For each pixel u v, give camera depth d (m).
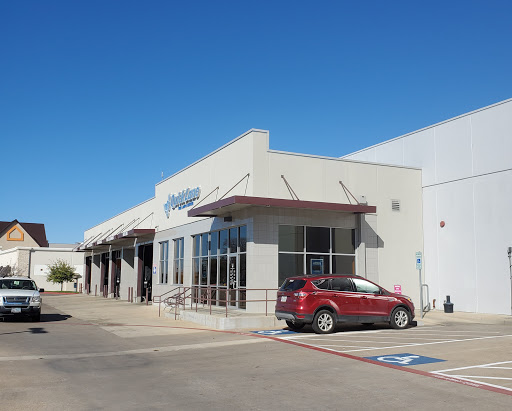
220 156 23.52
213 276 23.91
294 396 8.09
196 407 7.47
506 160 21.31
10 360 11.48
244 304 20.84
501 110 21.69
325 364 10.71
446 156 23.95
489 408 7.27
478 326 18.20
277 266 20.67
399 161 26.52
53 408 7.41
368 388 8.56
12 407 7.45
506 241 21.09
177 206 28.31
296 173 21.62
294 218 21.30
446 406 7.41
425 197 24.73
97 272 48.66
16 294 20.56
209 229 24.14
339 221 22.34
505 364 10.47
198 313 20.00
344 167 22.88
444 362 10.72
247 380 9.27
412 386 8.65
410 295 23.72
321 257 21.88
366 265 22.55
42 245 75.88
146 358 11.83
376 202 23.45
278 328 17.94
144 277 34.97
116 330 17.80
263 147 21.12
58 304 32.97
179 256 27.89
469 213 22.67
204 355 12.16
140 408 7.42
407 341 13.95
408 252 23.98
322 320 15.86
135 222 36.25
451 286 23.20
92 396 8.12
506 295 20.92
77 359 11.68
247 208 20.86
